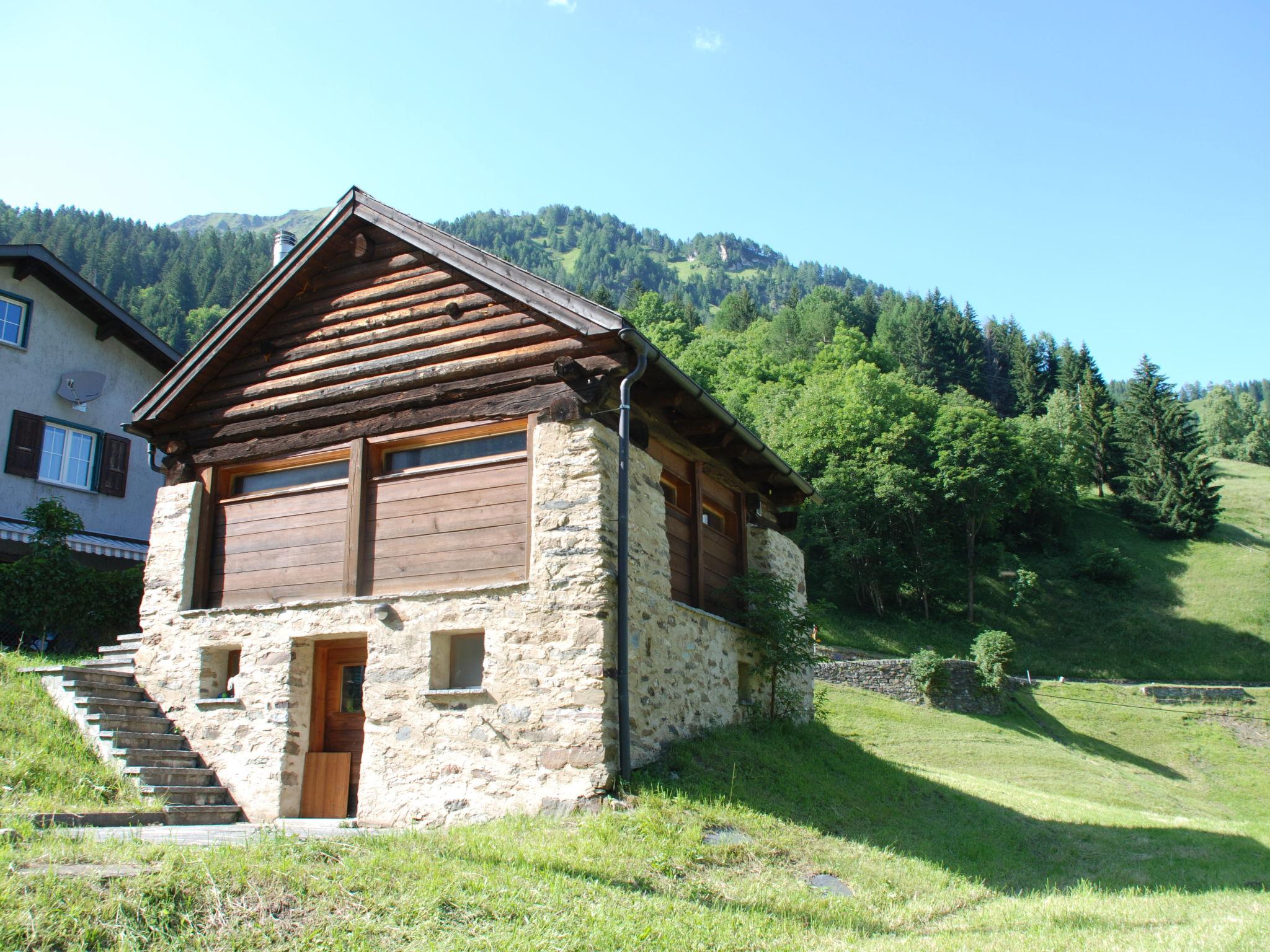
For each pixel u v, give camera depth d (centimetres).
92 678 1227
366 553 1165
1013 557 5678
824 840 958
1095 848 1268
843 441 5412
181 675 1221
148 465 2286
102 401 2216
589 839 833
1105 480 7688
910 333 9456
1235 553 5966
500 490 1109
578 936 603
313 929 567
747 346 8569
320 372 1254
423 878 659
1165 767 3281
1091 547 6072
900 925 757
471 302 1180
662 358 1081
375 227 1271
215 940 546
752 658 1395
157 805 1027
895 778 1370
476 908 627
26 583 1612
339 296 1279
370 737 1071
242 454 1278
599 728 955
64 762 1056
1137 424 7112
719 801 972
